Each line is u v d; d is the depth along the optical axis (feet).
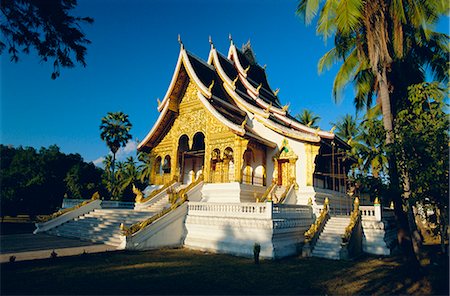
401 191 31.07
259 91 89.66
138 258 36.09
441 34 53.36
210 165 66.74
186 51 76.13
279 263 35.78
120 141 120.78
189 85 75.25
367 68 53.72
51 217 59.88
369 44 37.91
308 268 33.47
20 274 26.96
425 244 54.44
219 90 78.95
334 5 38.58
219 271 30.50
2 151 132.16
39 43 30.27
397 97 54.29
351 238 41.27
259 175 67.26
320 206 57.52
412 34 48.32
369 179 33.04
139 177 148.66
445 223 37.81
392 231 52.49
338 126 119.24
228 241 42.42
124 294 22.16
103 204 69.87
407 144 31.09
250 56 102.12
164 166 82.74
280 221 40.91
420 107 36.45
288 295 23.56
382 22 37.24
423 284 27.32
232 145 63.57
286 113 75.46
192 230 47.44
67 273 27.73
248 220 41.09
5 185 100.07
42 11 28.91
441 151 30.76
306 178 61.72
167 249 44.42
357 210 46.55
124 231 41.50
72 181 112.57
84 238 50.62
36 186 104.94
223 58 87.15
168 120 77.00
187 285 24.97
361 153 37.50
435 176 30.42
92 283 24.68
